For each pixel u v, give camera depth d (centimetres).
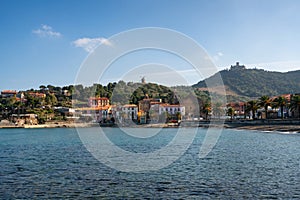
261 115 11438
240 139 5781
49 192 1902
